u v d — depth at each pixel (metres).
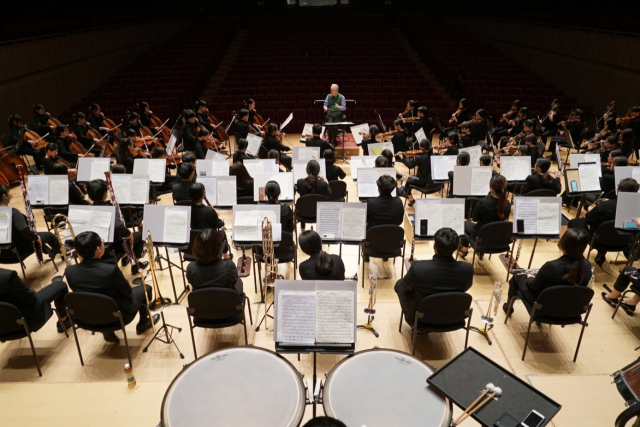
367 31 17.73
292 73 13.70
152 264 3.72
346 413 2.31
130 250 4.37
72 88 13.04
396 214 4.88
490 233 4.66
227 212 6.95
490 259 5.43
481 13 19.22
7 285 3.40
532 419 2.09
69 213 4.41
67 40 12.98
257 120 10.09
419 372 2.60
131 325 4.32
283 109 11.88
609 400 3.38
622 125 9.09
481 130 8.48
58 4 16.56
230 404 2.38
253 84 13.02
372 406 2.36
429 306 3.40
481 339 4.08
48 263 5.45
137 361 3.82
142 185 5.43
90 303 3.38
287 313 2.83
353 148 10.05
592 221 5.04
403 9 22.27
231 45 17.86
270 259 4.28
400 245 4.64
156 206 4.34
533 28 15.30
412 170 9.16
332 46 15.92
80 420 3.22
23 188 4.75
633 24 11.99
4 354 3.90
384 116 11.85
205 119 9.99
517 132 9.34
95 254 3.54
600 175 5.83
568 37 13.66
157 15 19.69
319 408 3.26
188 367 2.63
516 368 3.73
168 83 12.78
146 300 3.87
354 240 4.59
